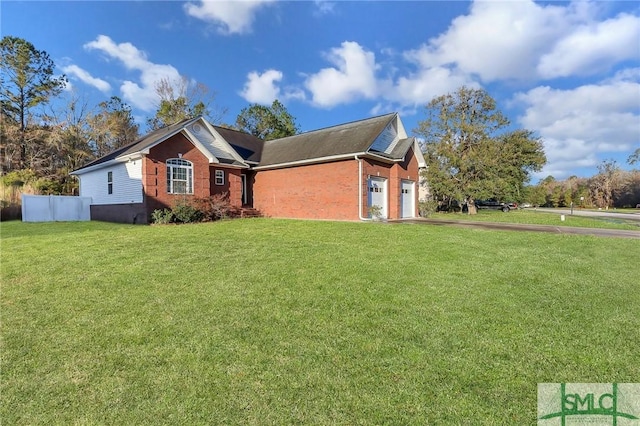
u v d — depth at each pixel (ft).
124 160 52.26
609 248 28.14
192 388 8.70
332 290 16.30
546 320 12.98
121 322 12.83
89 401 8.22
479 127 87.86
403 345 10.94
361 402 8.10
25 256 23.58
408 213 67.67
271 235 33.27
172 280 17.93
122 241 29.22
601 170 177.58
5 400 8.25
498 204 139.33
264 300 15.01
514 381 8.98
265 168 64.64
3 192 61.46
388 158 58.08
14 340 11.43
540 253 25.67
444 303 14.70
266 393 8.48
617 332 11.96
